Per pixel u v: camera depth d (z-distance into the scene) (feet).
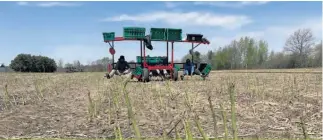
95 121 23.81
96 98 34.14
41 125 23.03
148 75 58.75
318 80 56.54
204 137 11.10
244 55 206.39
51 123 23.58
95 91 42.24
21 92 41.96
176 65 66.49
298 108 27.25
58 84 55.52
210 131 20.39
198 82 56.34
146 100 31.83
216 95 35.50
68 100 34.35
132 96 34.30
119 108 26.63
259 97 33.76
